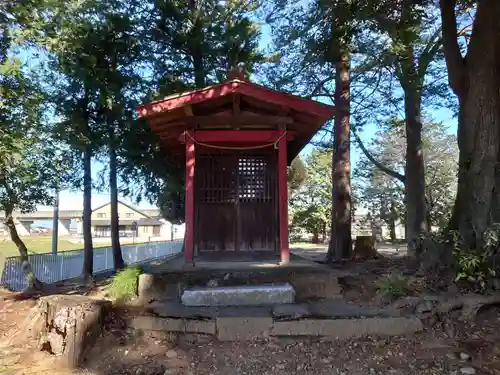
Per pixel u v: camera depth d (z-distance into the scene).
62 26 9.37
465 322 5.21
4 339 5.91
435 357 4.48
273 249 7.66
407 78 10.50
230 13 13.01
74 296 5.91
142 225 53.00
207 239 7.67
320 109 6.96
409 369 4.28
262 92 6.89
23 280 11.23
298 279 6.14
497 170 6.21
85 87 10.95
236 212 7.74
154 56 12.66
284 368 4.39
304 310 5.32
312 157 31.81
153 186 13.98
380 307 5.59
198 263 7.34
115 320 5.40
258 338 4.98
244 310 5.43
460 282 5.80
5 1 7.60
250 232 7.70
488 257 5.74
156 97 11.76
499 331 4.97
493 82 6.40
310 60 11.05
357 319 5.06
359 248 12.67
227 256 7.62
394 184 29.64
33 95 8.80
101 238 47.12
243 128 7.63
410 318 5.12
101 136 11.57
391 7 7.66
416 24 7.73
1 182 9.39
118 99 11.30
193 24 12.43
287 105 6.93
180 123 7.58
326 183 31.14
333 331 5.00
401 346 4.74
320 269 6.51
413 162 13.00
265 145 7.57
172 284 6.13
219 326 5.03
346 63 12.62
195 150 7.66
